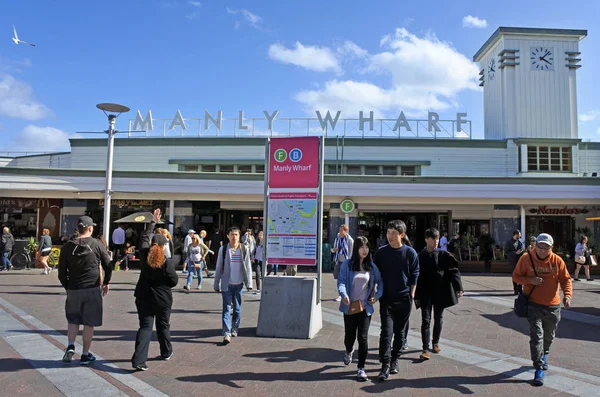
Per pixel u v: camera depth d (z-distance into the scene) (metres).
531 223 21.64
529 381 5.64
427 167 24.44
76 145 24.44
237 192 19.70
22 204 19.67
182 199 20.00
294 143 8.47
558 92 26.31
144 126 25.64
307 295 7.82
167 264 6.12
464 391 5.30
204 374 5.77
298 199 8.36
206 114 25.55
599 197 19.95
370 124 25.27
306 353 6.78
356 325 5.99
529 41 26.50
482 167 24.56
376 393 5.23
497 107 27.28
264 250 8.33
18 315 9.06
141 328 5.99
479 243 20.70
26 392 5.04
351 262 5.89
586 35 26.48
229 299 7.48
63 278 6.00
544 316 5.93
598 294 13.61
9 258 17.61
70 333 6.04
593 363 6.46
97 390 5.12
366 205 21.23
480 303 11.54
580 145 25.11
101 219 20.38
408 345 7.34
